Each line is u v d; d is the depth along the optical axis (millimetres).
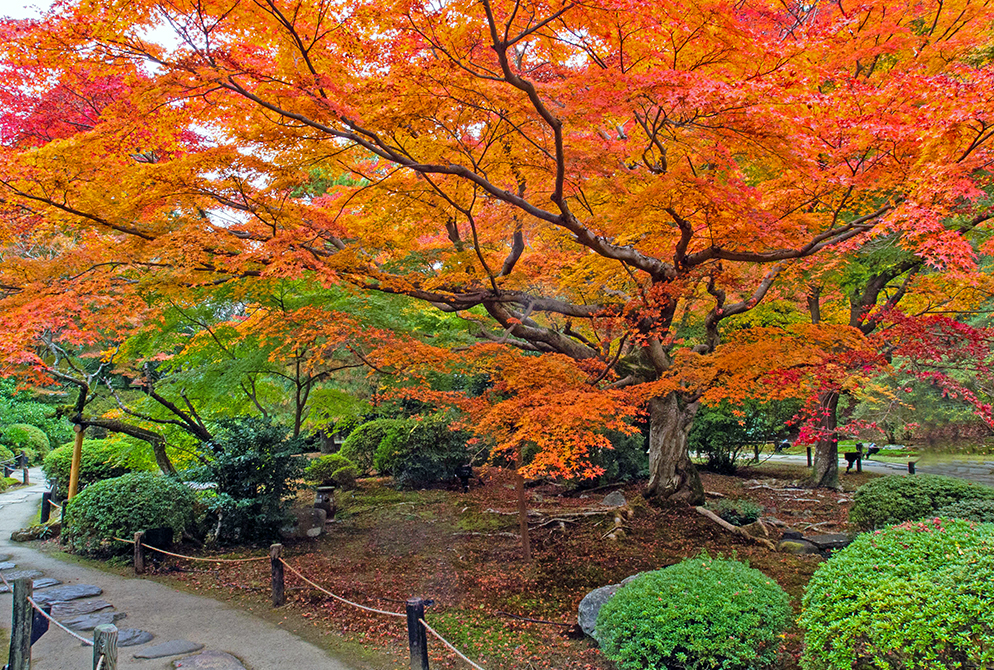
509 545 9414
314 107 5426
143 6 4578
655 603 5031
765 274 9609
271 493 9734
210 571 8242
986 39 6895
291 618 6523
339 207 7375
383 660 5531
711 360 8031
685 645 4688
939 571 4078
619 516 10133
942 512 7562
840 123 5668
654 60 5883
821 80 6168
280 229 7180
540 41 5891
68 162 5703
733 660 4555
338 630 6207
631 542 9227
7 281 6973
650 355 10375
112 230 6941
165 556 8766
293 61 5469
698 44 5469
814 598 4469
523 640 6023
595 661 5492
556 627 6344
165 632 6062
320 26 5184
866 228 6809
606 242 7523
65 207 6137
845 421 16000
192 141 7684
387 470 14805
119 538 8578
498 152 6793
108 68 5047
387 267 8680
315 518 10328
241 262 6664
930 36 7824
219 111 5855
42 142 6484
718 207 5961
